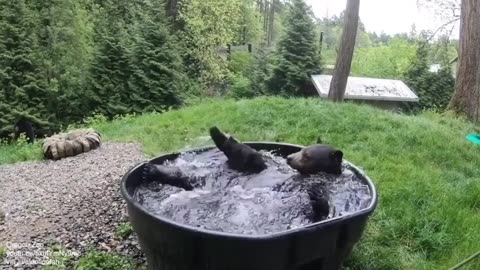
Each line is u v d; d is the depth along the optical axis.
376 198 2.29
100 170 5.01
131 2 22.94
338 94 11.02
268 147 3.52
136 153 5.85
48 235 3.21
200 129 6.81
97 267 2.62
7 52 13.20
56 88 13.70
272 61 16.86
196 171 2.79
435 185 4.07
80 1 20.34
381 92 13.93
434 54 18.09
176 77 14.61
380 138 5.90
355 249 2.87
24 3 14.55
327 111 7.08
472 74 9.84
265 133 6.25
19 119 12.91
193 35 21.42
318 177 2.59
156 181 2.64
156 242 2.05
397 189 3.86
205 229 1.85
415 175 4.40
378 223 3.28
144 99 13.97
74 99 14.24
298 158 2.67
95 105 14.03
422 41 18.33
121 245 2.98
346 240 2.08
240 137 6.07
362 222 2.14
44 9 15.19
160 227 1.96
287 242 1.81
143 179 2.65
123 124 8.42
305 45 16.25
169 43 14.81
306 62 16.22
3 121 12.74
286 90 16.34
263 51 19.53
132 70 14.09
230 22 23.16
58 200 4.00
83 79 14.26
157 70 14.20
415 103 15.57
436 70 18.81
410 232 3.17
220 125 6.79
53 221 3.48
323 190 2.40
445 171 4.83
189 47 21.97
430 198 3.73
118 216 3.47
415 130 6.33
